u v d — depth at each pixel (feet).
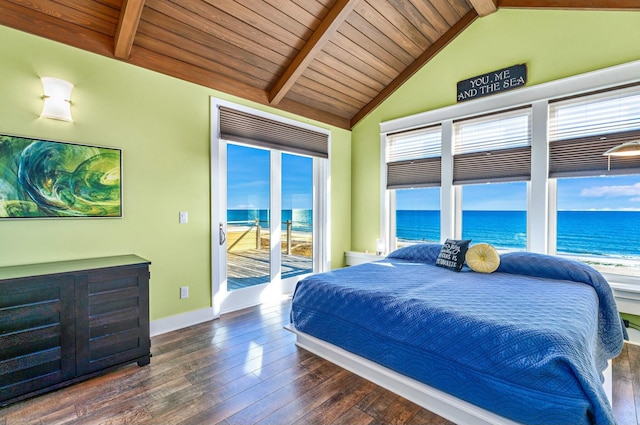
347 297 7.34
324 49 11.31
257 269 12.41
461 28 11.95
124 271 7.20
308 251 14.60
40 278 6.13
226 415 5.73
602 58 9.29
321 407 5.96
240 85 11.25
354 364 7.16
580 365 4.33
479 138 11.81
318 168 14.78
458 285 7.70
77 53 7.83
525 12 10.63
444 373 5.54
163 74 9.36
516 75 10.74
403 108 13.92
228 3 8.61
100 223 8.27
